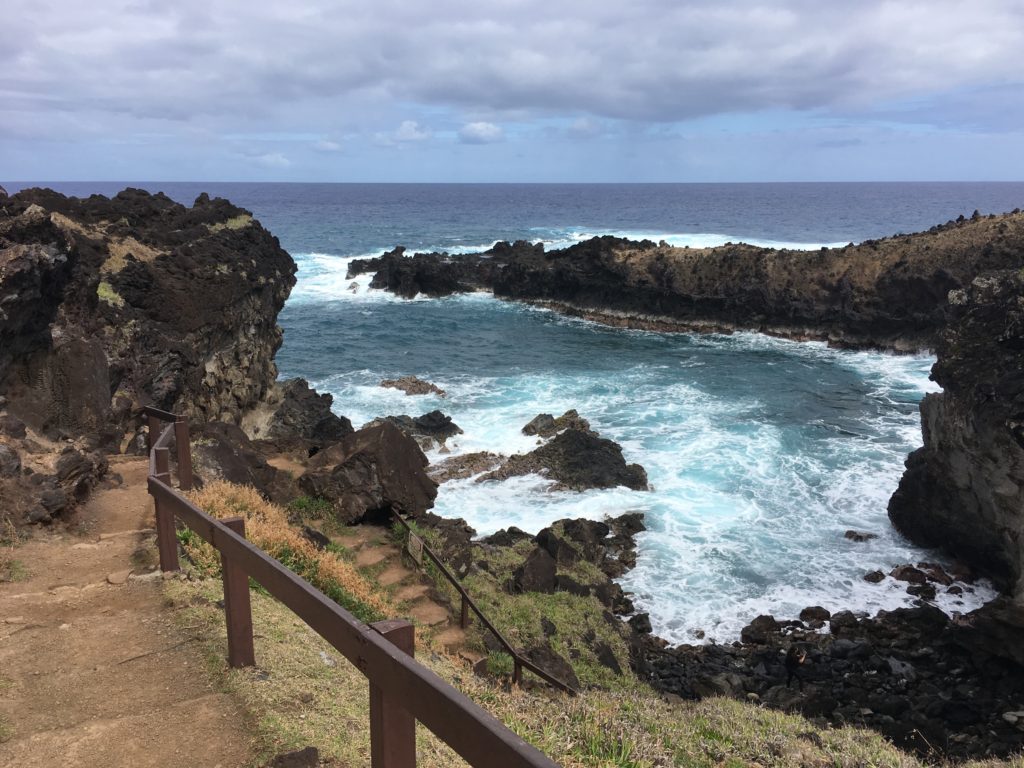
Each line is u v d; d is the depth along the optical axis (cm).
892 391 3606
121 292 1920
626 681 1244
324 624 363
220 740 429
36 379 1055
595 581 1686
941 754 1188
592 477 2400
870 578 1872
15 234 1072
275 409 2769
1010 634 1421
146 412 1079
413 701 296
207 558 742
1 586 655
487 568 1456
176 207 2816
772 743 696
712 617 1719
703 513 2219
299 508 1304
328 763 415
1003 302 1889
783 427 3009
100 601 631
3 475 792
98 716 455
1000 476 1681
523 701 709
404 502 1368
